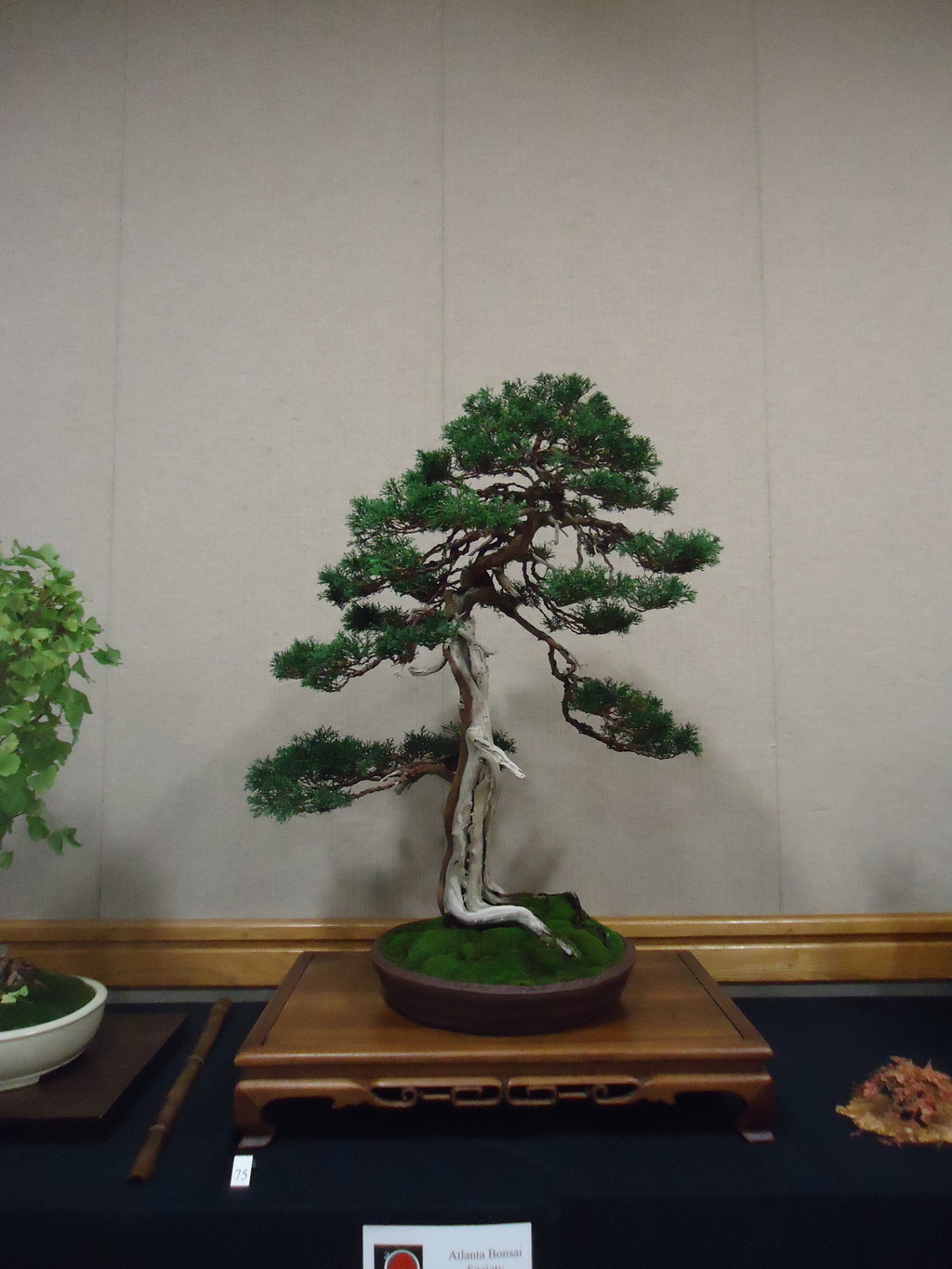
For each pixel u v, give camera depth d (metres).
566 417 1.25
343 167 1.87
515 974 1.17
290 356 1.83
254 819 1.76
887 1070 1.29
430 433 1.82
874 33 1.91
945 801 1.80
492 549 1.40
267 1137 1.13
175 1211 1.00
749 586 1.82
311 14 1.89
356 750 1.39
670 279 1.87
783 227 1.88
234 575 1.80
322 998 1.33
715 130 1.89
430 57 1.89
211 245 1.85
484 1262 1.00
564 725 1.79
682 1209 1.03
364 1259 1.01
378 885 1.76
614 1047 1.14
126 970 1.71
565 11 1.90
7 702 1.26
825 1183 1.06
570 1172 1.08
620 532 1.34
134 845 1.75
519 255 1.86
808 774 1.80
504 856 1.77
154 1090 1.33
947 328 1.86
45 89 1.86
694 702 1.80
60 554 1.79
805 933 1.74
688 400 1.85
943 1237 1.03
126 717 1.77
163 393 1.82
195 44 1.88
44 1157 1.12
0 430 1.80
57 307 1.83
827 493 1.84
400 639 1.17
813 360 1.86
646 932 1.73
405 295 1.85
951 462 1.84
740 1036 1.19
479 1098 1.21
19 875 1.74
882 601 1.82
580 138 1.89
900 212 1.88
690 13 1.91
